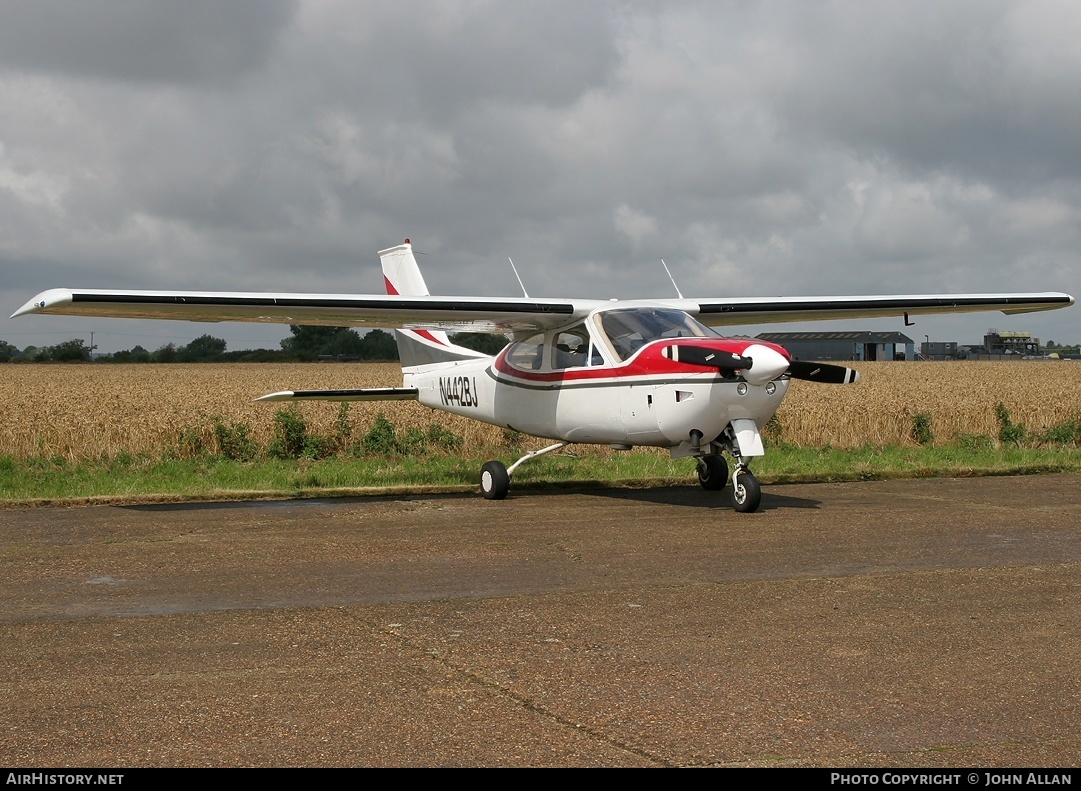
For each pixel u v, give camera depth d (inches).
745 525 334.6
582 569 259.8
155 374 2170.3
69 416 676.1
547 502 403.2
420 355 528.4
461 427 637.9
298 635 197.0
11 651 186.9
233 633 198.7
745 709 154.7
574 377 420.5
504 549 289.4
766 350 352.8
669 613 212.8
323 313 397.7
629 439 403.2
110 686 166.7
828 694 161.3
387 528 330.6
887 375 1824.6
